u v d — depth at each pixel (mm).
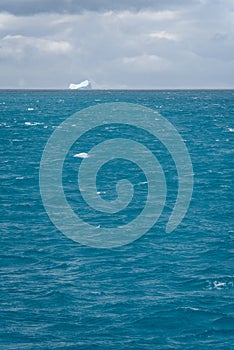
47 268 89125
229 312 72312
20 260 92938
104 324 69188
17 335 66375
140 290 79562
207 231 109625
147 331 67500
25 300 76125
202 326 68812
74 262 91812
